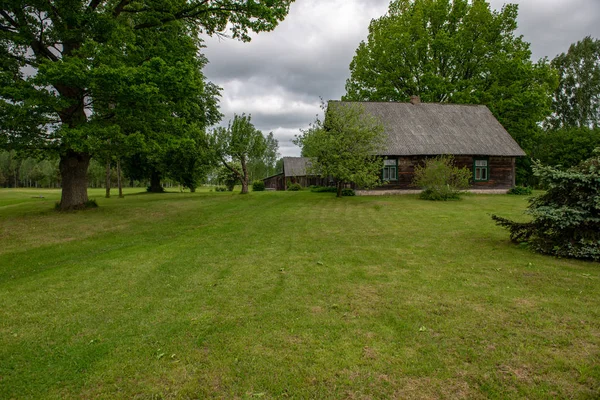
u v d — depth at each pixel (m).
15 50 14.48
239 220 13.83
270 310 5.12
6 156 86.06
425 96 33.12
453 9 33.50
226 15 15.82
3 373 3.75
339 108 21.70
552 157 33.19
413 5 35.56
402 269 7.00
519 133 31.16
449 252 8.30
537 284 6.02
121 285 6.43
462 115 28.36
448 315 4.82
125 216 15.25
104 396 3.34
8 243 10.32
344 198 21.95
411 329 4.45
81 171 17.58
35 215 15.34
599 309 4.95
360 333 4.38
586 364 3.65
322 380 3.49
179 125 16.41
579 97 45.97
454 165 25.36
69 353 4.10
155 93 12.75
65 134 12.23
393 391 3.30
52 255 9.02
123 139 13.71
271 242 9.72
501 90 30.44
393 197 22.48
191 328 4.63
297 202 19.97
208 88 29.08
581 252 7.43
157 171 34.62
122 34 13.88
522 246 8.72
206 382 3.51
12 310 5.40
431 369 3.62
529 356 3.81
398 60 33.59
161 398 3.29
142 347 4.20
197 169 33.16
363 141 20.12
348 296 5.59
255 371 3.66
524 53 30.59
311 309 5.12
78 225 13.08
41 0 13.03
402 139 25.38
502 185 26.34
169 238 10.81
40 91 12.55
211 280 6.56
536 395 3.21
